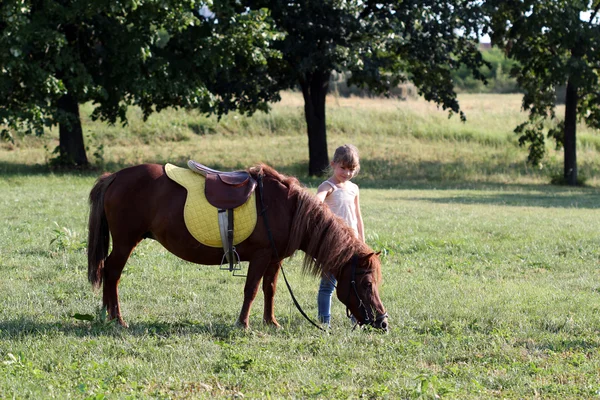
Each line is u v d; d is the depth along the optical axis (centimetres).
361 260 588
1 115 1897
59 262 895
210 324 624
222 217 589
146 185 614
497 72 7750
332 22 2197
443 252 1068
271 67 2450
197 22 2038
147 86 2044
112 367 502
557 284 856
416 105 4203
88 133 3123
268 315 641
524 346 582
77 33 2081
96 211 631
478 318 680
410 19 2298
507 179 2683
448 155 3084
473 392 466
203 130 3372
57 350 537
